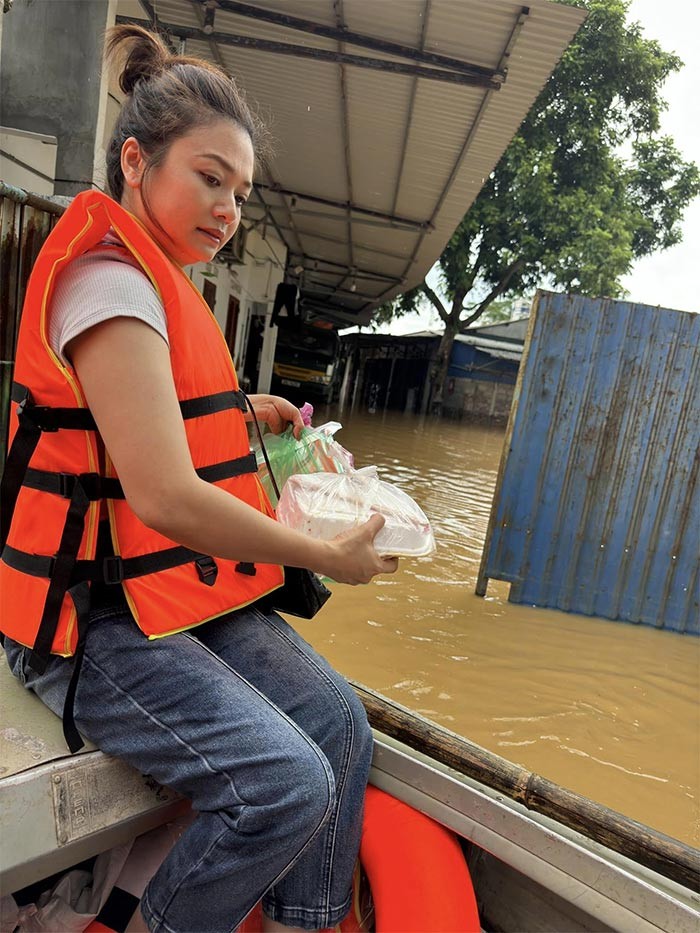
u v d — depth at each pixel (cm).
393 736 164
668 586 484
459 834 149
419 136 734
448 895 138
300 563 123
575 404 477
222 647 143
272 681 140
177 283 123
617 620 495
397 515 142
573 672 409
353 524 137
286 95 704
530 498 491
